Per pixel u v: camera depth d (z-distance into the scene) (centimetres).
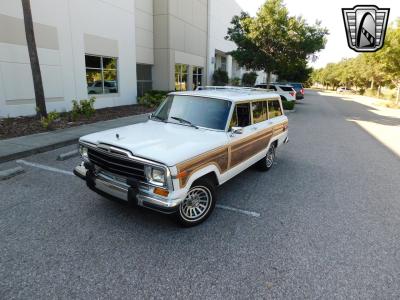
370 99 4094
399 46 2400
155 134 424
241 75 4750
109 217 418
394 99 3650
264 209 469
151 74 2152
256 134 544
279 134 681
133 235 375
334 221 436
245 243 367
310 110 2259
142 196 354
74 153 712
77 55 1328
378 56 2627
